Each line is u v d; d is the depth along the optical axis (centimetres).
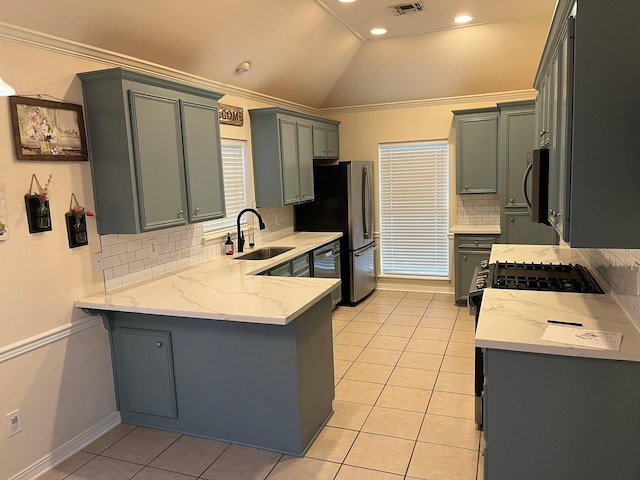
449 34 484
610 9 173
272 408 276
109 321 303
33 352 264
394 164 623
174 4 307
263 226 452
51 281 275
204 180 357
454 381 363
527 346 187
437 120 594
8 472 252
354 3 402
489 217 586
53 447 275
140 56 332
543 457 194
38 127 263
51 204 274
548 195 261
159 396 303
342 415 318
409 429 298
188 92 338
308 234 560
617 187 180
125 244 328
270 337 271
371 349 433
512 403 195
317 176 570
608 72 176
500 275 299
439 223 614
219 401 289
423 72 546
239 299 282
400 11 422
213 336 284
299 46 449
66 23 267
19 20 246
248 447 285
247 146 485
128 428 311
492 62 516
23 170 258
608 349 179
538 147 345
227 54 395
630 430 183
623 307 222
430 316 525
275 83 495
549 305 234
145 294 302
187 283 331
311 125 549
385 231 641
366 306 572
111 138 290
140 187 297
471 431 294
